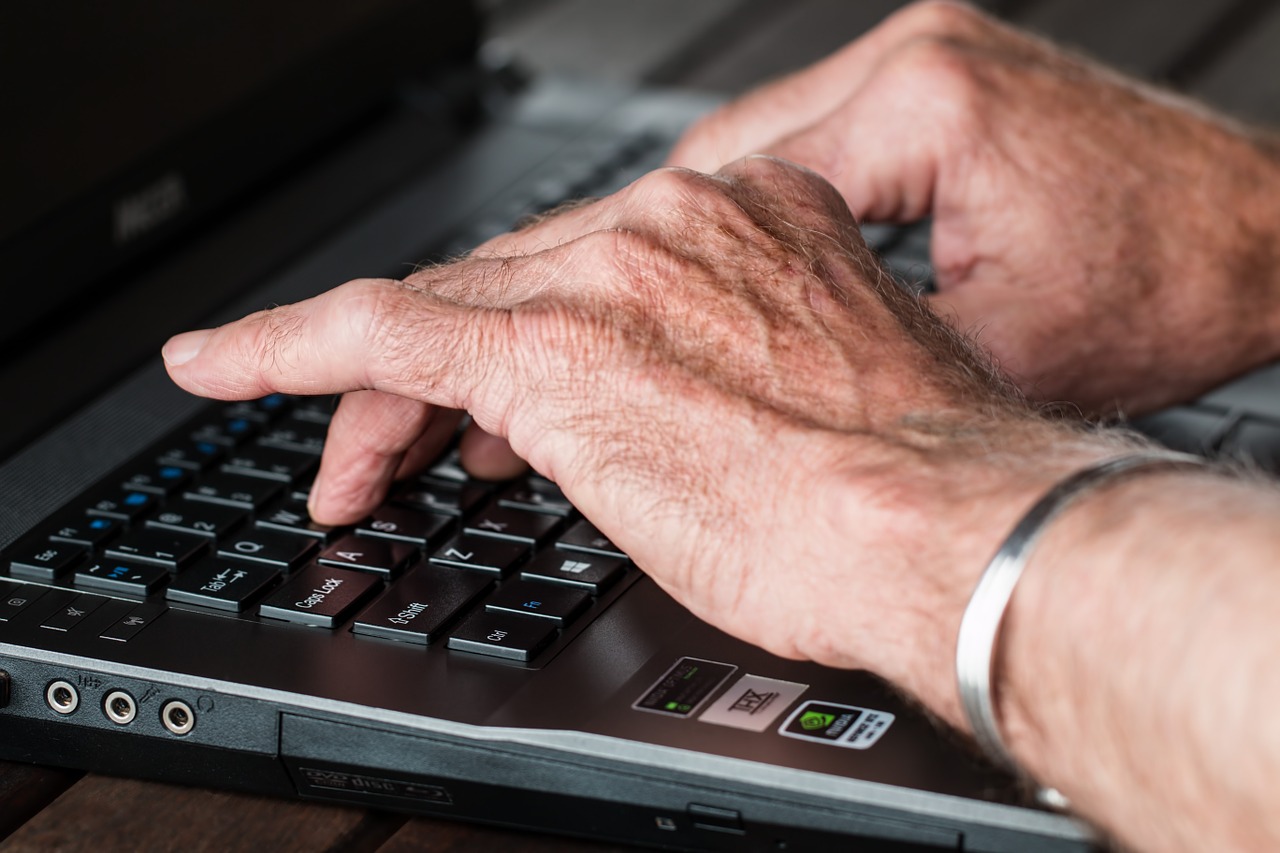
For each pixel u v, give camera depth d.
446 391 0.70
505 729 0.62
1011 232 0.89
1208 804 0.46
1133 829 0.50
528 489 0.81
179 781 0.68
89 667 0.67
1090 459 0.58
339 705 0.64
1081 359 0.89
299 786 0.66
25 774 0.70
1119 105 0.95
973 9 1.03
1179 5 1.64
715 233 0.73
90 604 0.72
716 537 0.63
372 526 0.77
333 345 0.70
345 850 0.64
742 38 1.61
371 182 1.23
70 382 0.95
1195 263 0.91
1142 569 0.49
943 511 0.57
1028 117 0.92
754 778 0.59
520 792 0.62
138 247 1.08
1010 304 0.88
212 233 1.15
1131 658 0.48
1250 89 1.46
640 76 1.52
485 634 0.69
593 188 1.21
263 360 0.71
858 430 0.64
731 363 0.67
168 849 0.63
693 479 0.64
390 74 1.33
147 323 1.02
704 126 1.04
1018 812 0.57
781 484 0.63
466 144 1.30
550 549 0.76
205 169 1.14
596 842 0.64
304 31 1.24
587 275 0.71
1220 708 0.45
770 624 0.62
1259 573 0.47
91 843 0.63
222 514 0.79
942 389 0.67
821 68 1.03
